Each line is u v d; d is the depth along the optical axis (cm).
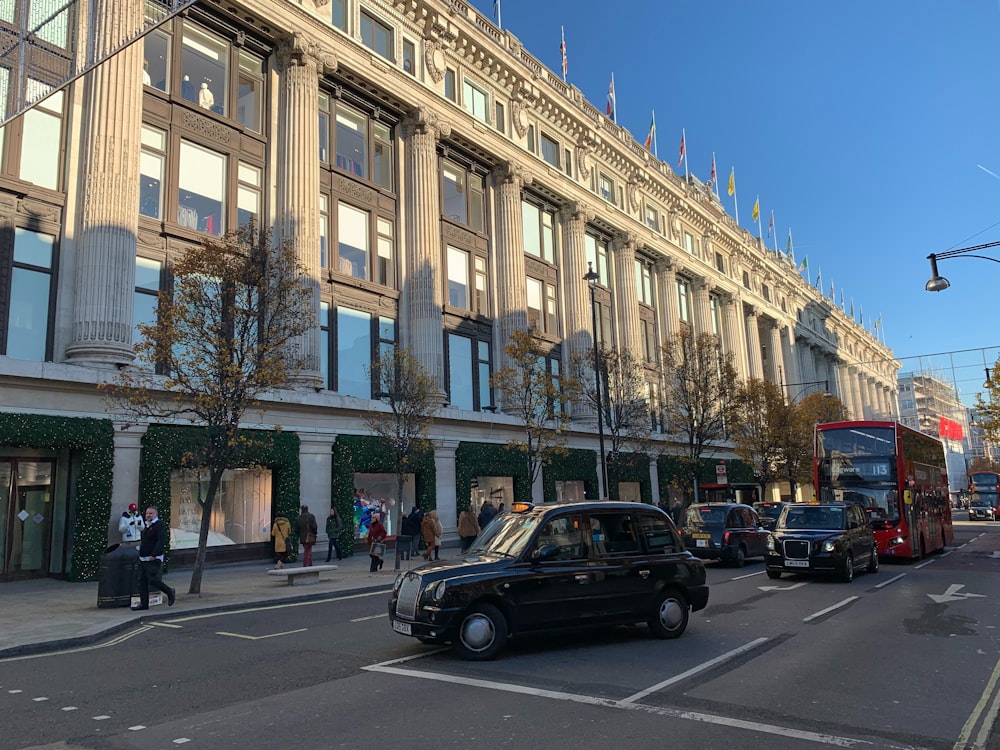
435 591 806
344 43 2442
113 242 1744
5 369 1502
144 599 1205
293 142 2266
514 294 3106
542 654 842
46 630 1005
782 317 6269
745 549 2036
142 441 1738
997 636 957
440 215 2873
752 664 791
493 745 525
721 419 3528
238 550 1962
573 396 2545
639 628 1016
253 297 1620
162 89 2016
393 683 710
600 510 932
